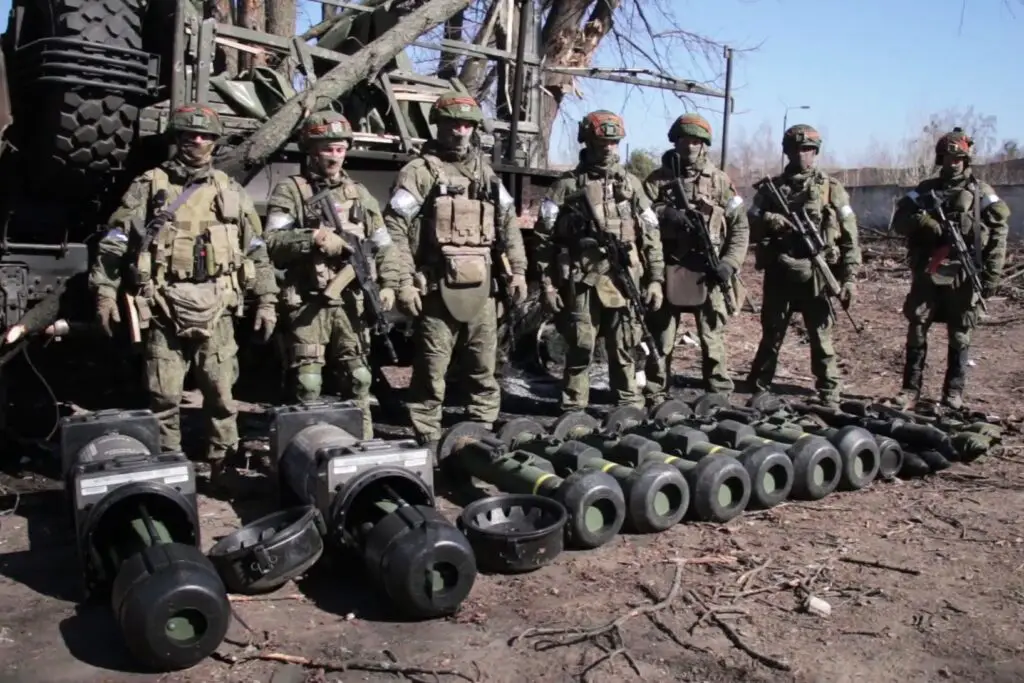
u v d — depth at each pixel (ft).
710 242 22.20
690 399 22.66
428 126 26.21
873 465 17.85
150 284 15.24
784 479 16.69
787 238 23.53
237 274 16.03
